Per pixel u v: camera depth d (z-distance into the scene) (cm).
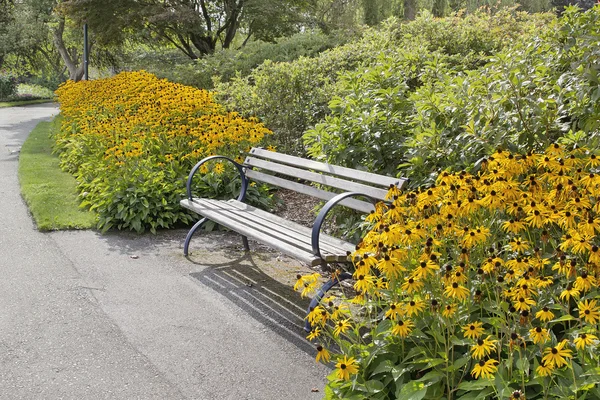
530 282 246
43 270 457
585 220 268
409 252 298
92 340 346
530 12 1800
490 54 879
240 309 392
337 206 491
